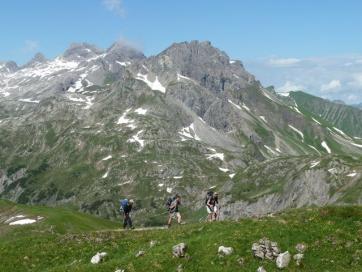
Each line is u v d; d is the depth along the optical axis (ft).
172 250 152.66
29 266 181.78
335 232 151.84
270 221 162.91
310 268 138.31
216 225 170.40
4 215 458.09
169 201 201.98
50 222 398.01
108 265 156.87
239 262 142.51
